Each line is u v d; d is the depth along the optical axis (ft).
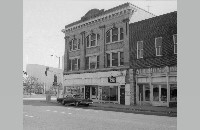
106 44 111.45
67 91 132.77
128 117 55.16
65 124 44.42
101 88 112.16
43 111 70.90
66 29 133.80
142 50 95.61
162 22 89.92
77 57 127.75
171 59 84.99
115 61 107.45
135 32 98.84
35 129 38.91
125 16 102.99
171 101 84.28
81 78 122.72
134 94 96.37
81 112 68.13
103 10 113.50
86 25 122.01
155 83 89.71
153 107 82.84
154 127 39.93
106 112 68.39
